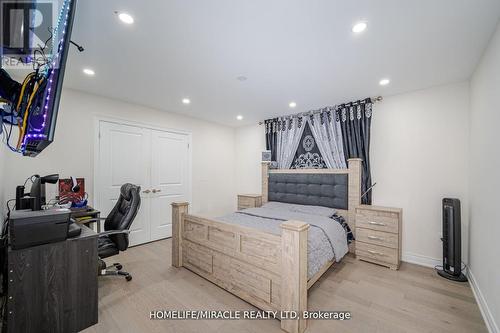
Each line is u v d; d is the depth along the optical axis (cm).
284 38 176
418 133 287
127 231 217
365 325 172
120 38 175
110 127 324
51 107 106
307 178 372
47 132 106
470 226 241
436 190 275
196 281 239
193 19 153
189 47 188
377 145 318
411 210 291
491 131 176
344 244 276
